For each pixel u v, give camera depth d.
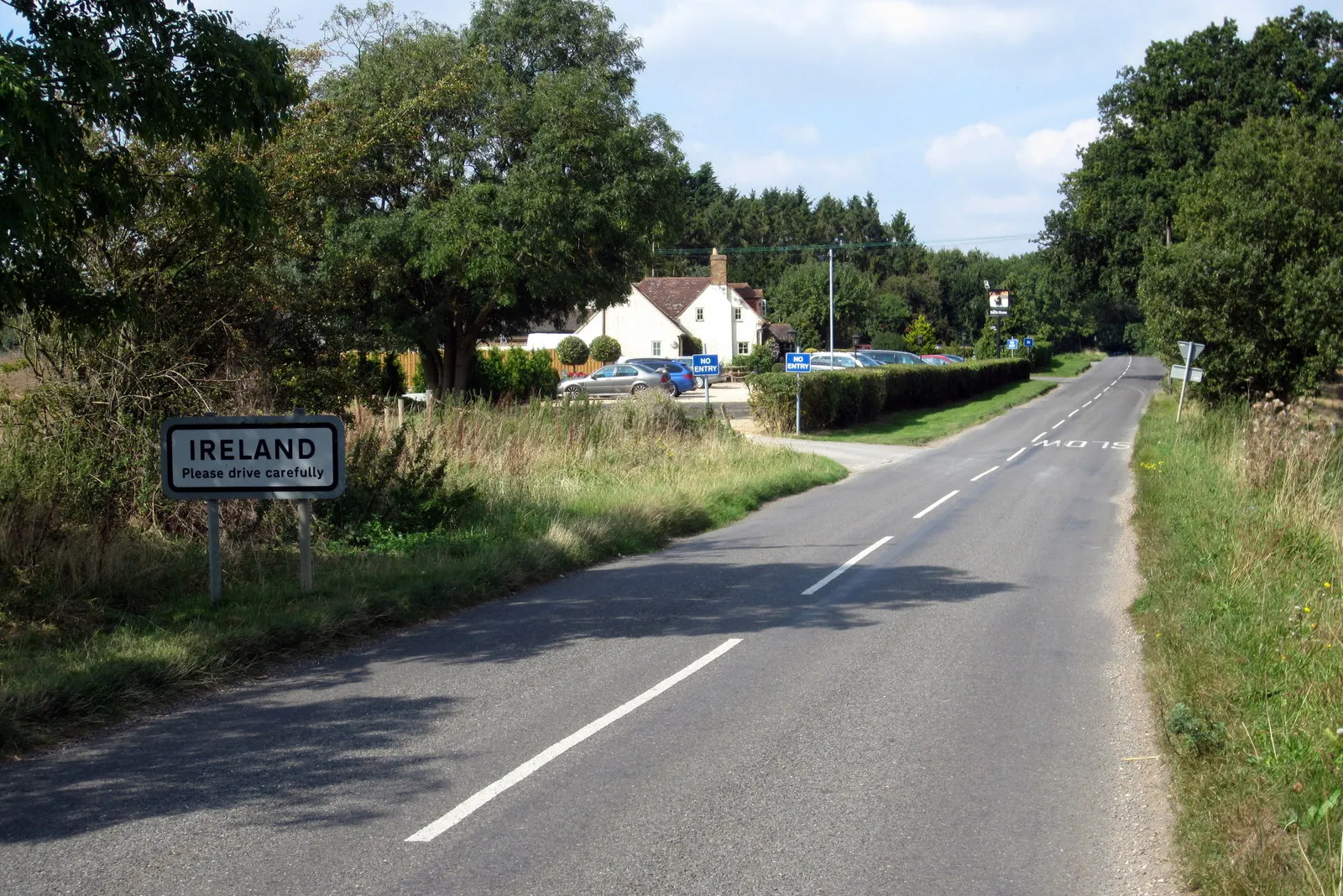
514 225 28.23
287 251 12.68
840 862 4.64
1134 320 132.00
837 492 20.59
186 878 4.42
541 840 4.84
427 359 33.12
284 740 6.19
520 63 31.41
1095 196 56.66
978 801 5.34
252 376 11.89
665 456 20.61
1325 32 52.69
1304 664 6.98
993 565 12.63
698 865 4.59
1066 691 7.31
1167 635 8.17
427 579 10.17
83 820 5.01
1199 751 5.68
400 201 29.52
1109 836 4.94
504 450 17.77
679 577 11.72
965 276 123.44
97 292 10.45
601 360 67.81
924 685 7.46
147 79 8.03
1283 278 32.88
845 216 134.88
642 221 29.91
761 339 83.56
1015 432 36.25
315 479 9.07
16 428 10.34
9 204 7.00
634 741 6.23
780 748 6.13
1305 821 4.59
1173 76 53.97
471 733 6.34
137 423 11.01
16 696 6.25
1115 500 19.23
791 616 9.74
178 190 9.07
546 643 8.66
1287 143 35.69
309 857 4.62
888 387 41.44
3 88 6.56
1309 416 17.12
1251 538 11.15
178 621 8.44
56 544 9.05
